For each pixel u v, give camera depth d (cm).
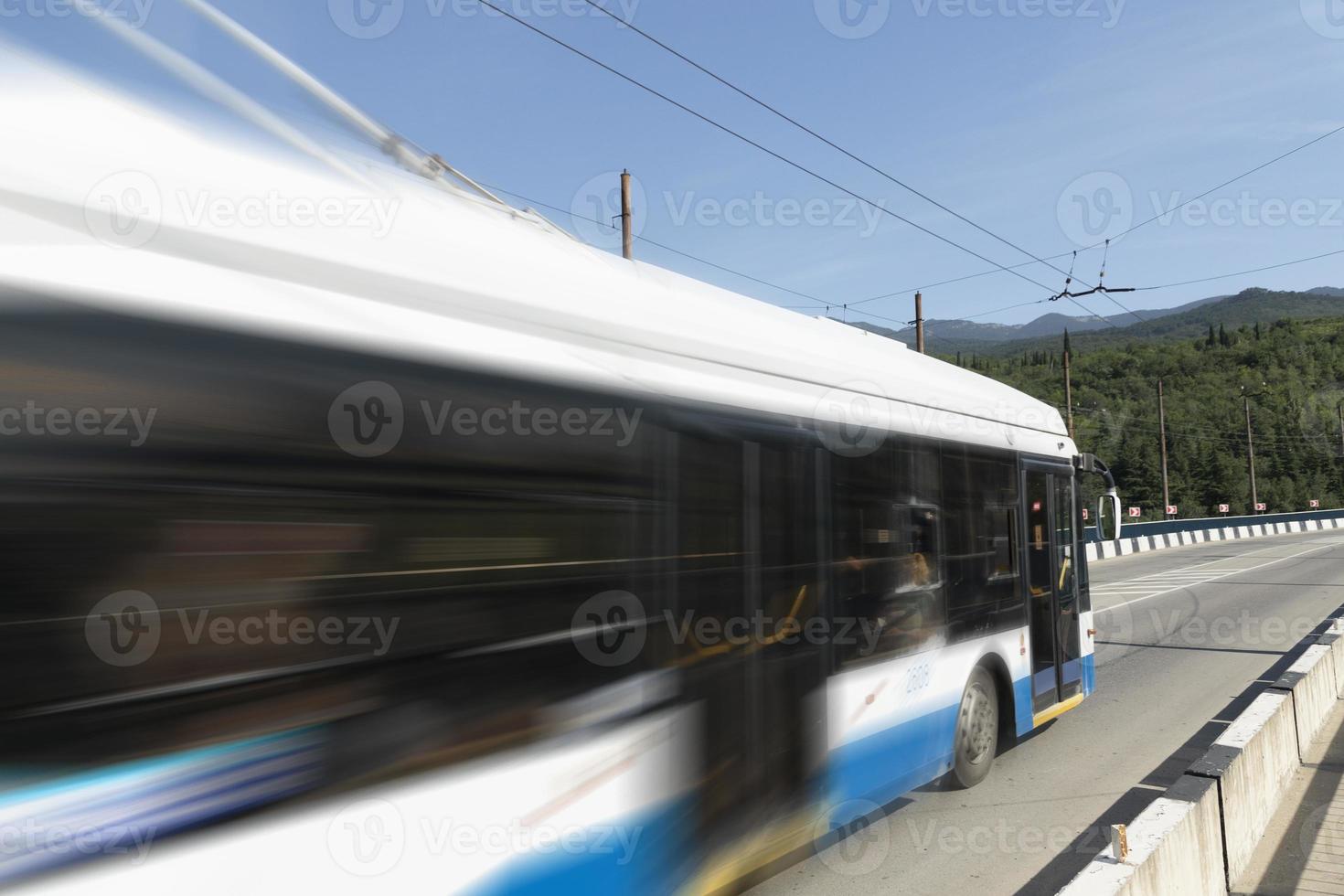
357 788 249
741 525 404
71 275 211
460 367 289
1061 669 743
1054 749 740
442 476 278
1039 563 714
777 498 429
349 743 248
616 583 337
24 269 204
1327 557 3203
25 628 194
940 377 606
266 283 246
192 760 217
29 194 210
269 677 232
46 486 200
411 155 325
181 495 220
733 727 392
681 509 372
